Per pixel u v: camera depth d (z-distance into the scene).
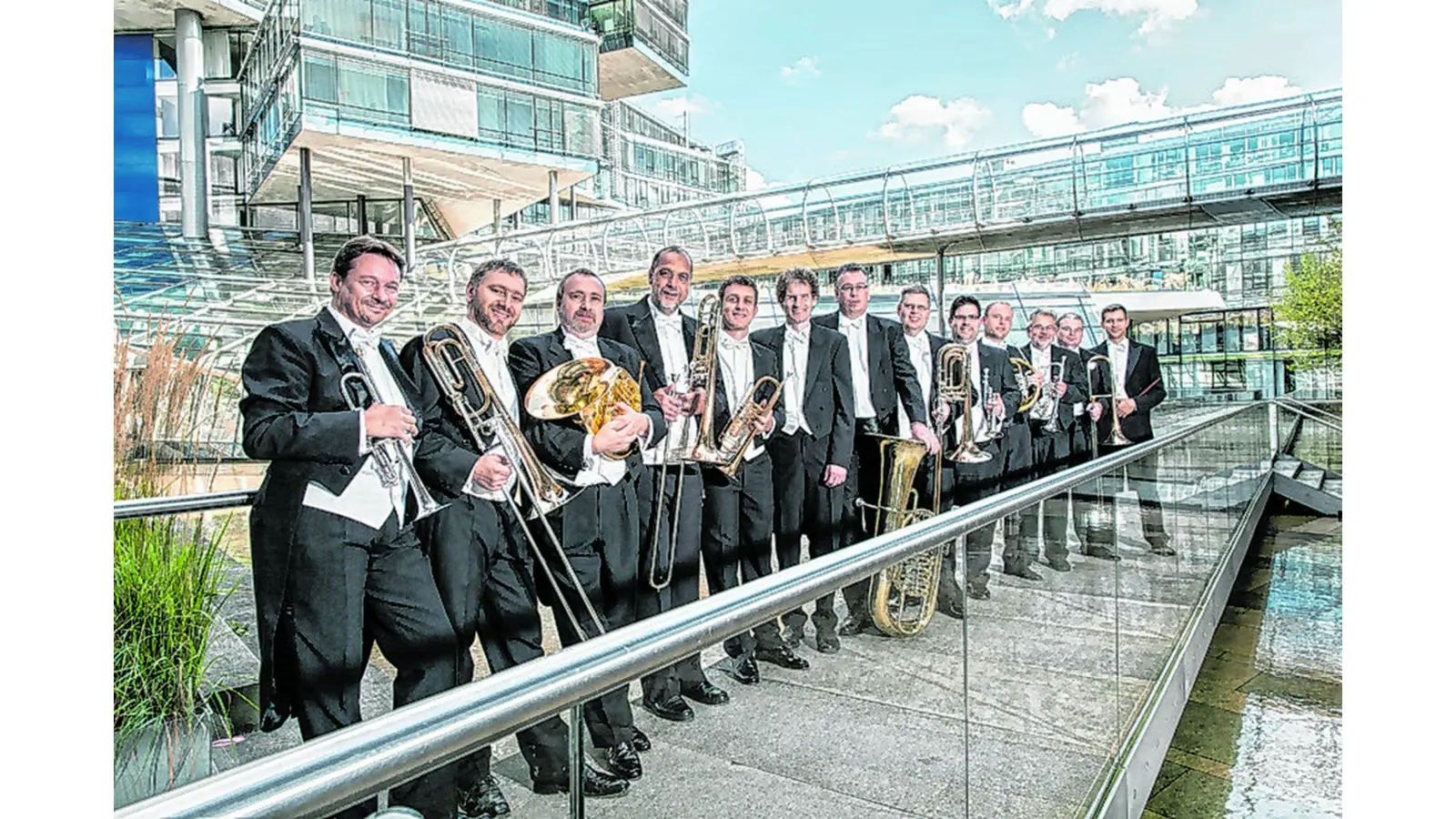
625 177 26.47
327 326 2.91
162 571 2.84
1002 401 6.88
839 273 5.49
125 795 2.55
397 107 16.11
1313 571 9.66
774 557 5.03
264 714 2.75
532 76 18.78
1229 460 8.57
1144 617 4.70
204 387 3.52
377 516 2.99
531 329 3.66
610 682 1.19
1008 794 2.89
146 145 26.19
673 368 4.36
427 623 3.11
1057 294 7.49
